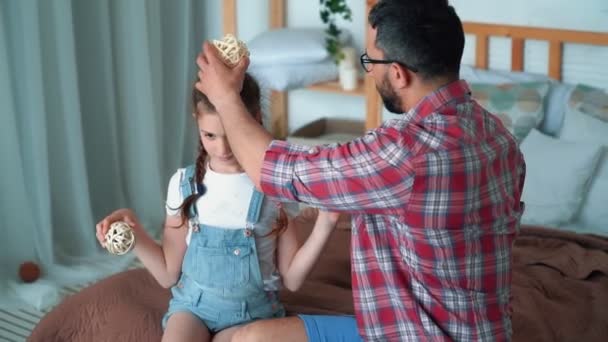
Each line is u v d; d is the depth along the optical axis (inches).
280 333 67.7
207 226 75.4
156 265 76.9
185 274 77.5
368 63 63.4
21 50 122.2
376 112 140.5
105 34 134.8
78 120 131.0
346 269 99.0
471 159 58.4
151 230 145.1
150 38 142.9
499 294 62.4
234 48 64.0
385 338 63.3
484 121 61.2
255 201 75.0
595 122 120.6
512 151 62.3
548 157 117.0
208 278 75.2
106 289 91.0
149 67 140.8
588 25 132.9
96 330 85.6
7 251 127.0
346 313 86.1
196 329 74.6
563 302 94.1
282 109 162.9
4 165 123.2
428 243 59.6
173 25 149.7
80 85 136.9
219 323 75.7
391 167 58.0
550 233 107.4
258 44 146.6
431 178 57.8
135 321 85.4
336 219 72.4
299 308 85.3
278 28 156.6
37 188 126.9
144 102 141.4
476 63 141.0
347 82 143.6
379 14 61.4
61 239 136.0
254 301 76.2
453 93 60.8
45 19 125.6
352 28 154.9
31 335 86.1
